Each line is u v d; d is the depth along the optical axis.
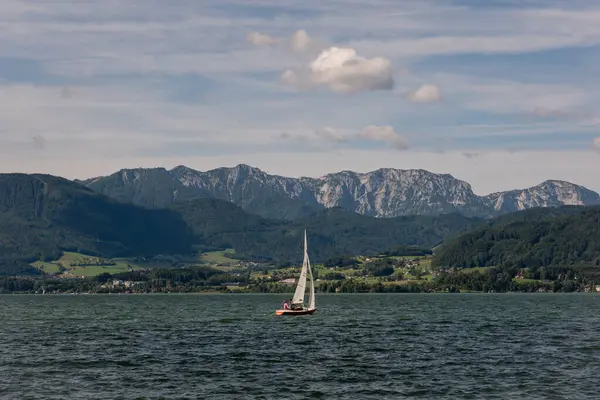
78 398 66.31
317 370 81.12
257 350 98.94
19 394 68.12
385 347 102.31
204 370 81.19
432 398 66.31
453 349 99.38
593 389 69.62
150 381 74.44
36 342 110.44
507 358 89.81
